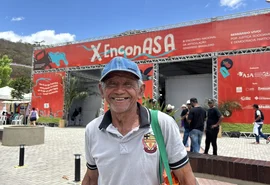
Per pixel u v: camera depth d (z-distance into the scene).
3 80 38.56
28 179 5.40
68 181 5.28
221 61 15.13
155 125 1.46
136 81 1.53
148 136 1.43
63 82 21.09
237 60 14.69
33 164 6.75
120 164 1.42
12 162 6.97
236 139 13.05
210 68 22.39
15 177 5.54
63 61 21.33
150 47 17.56
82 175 5.75
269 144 11.02
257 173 4.68
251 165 4.76
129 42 18.47
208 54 15.59
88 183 1.77
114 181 1.43
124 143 1.44
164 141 1.46
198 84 18.94
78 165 5.34
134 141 1.44
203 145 10.58
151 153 1.41
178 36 16.64
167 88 20.17
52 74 21.72
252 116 13.92
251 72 14.23
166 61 16.91
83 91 22.27
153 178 1.42
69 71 21.28
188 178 1.47
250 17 14.51
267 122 13.45
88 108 24.27
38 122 21.58
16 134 9.97
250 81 14.20
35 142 10.29
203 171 5.33
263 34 14.08
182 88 19.52
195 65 21.11
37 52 22.69
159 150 1.43
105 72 1.49
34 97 22.22
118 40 18.95
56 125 20.83
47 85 21.81
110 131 1.47
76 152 8.66
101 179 1.50
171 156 1.46
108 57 19.34
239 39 14.72
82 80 23.16
